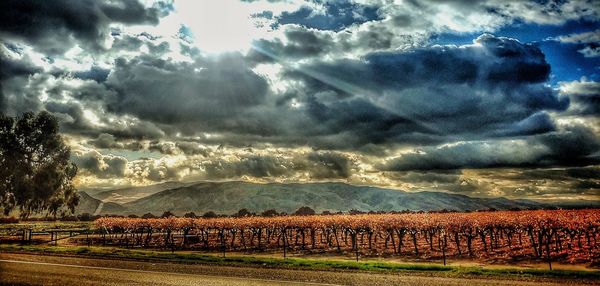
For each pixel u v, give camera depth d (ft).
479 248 131.85
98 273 73.61
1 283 63.36
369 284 61.31
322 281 64.23
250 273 73.26
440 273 72.59
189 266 83.71
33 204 270.26
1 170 261.44
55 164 273.75
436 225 126.00
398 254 124.06
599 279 65.62
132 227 162.91
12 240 162.91
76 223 293.23
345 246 148.77
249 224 152.25
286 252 135.74
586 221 117.70
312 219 153.69
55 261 92.63
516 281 63.93
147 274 72.28
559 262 100.73
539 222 113.29
